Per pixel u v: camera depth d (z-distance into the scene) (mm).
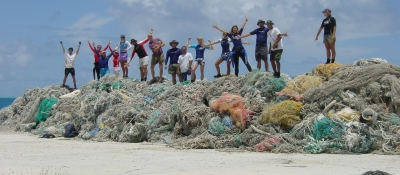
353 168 12555
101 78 28391
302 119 17750
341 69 19531
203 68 24562
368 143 16000
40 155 16094
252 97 19484
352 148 15844
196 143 17969
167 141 19938
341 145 15977
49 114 27812
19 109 31875
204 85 22203
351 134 16062
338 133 16281
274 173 11891
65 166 13453
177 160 14547
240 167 12930
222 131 18266
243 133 17797
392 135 16266
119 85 26906
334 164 13312
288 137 16906
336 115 17109
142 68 27766
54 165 13672
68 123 24984
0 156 15836
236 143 17672
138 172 12406
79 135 23109
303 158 14688
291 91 19172
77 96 27750
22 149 18016
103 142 21062
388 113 17531
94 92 25734
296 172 12008
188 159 14742
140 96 24469
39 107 28750
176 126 20141
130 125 21406
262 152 16547
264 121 17891
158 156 15602
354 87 18375
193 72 24328
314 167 12766
